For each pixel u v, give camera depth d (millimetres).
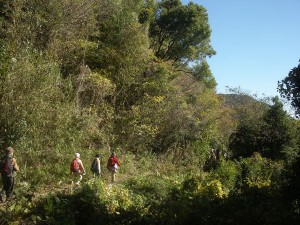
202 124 28500
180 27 40219
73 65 21359
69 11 19906
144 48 25188
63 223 8984
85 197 9820
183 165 24250
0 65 14711
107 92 21891
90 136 19078
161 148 25188
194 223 8555
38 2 18703
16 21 17406
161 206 9094
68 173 14930
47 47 18875
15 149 14078
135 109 23359
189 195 12133
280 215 7688
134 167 20219
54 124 16125
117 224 8820
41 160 14992
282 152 24188
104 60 23781
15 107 14352
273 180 12734
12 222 8977
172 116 25594
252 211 8070
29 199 10117
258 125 27719
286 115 27000
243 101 38750
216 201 9516
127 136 22719
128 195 11906
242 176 17828
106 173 17578
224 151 30000
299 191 8930
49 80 16250
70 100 18969
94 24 22453
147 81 25469
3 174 10797
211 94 37312
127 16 24797
